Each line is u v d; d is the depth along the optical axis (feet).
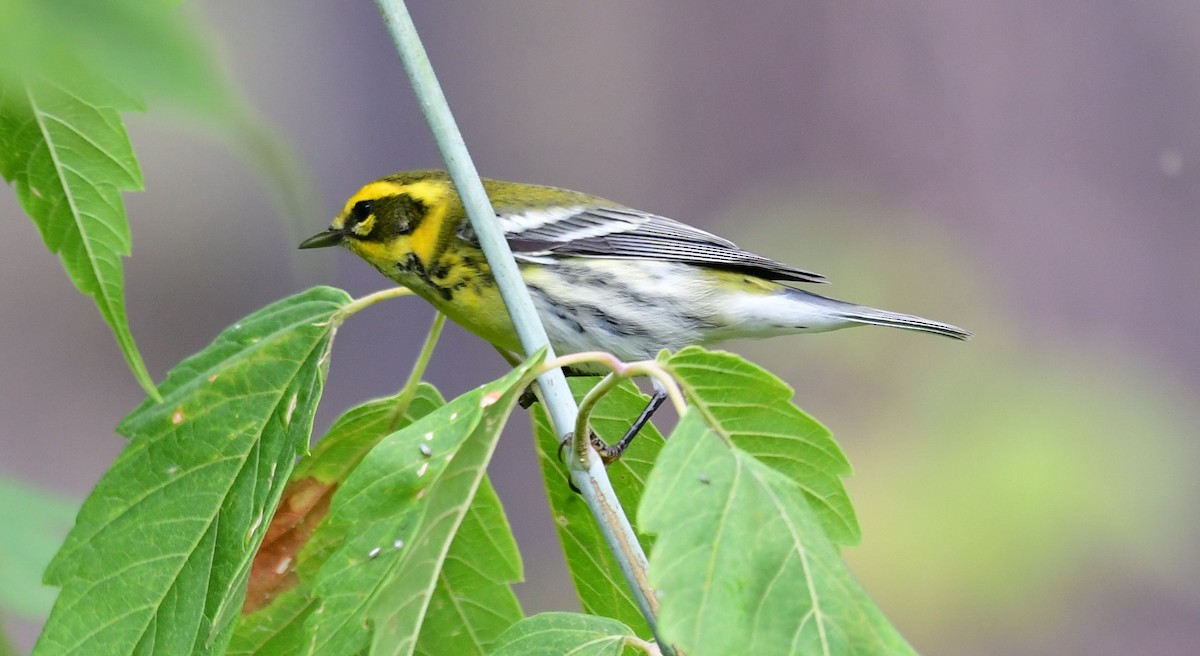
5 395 49.47
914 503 39.60
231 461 15.12
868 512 40.19
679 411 12.25
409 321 52.29
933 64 57.52
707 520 10.88
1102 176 56.90
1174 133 56.44
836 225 51.90
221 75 5.86
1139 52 57.52
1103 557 39.81
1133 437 42.42
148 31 5.68
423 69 14.69
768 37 59.72
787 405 13.01
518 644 13.98
